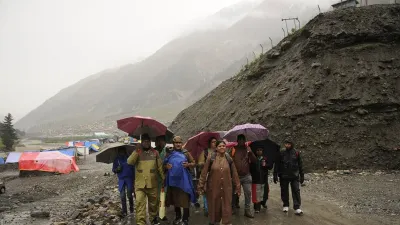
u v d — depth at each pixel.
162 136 8.77
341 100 17.73
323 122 17.64
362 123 16.73
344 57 19.62
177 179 7.89
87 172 34.34
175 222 8.29
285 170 8.79
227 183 7.37
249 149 8.77
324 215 8.59
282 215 8.70
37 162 34.28
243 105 25.20
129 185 9.56
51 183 27.11
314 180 13.91
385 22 19.98
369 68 18.45
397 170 14.73
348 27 20.64
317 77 19.66
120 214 9.66
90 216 10.04
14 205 16.88
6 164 45.22
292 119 18.69
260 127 9.30
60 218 11.62
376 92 17.34
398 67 18.11
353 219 8.12
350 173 14.63
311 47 21.30
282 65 24.53
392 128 16.23
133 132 8.83
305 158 16.56
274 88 22.48
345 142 16.42
